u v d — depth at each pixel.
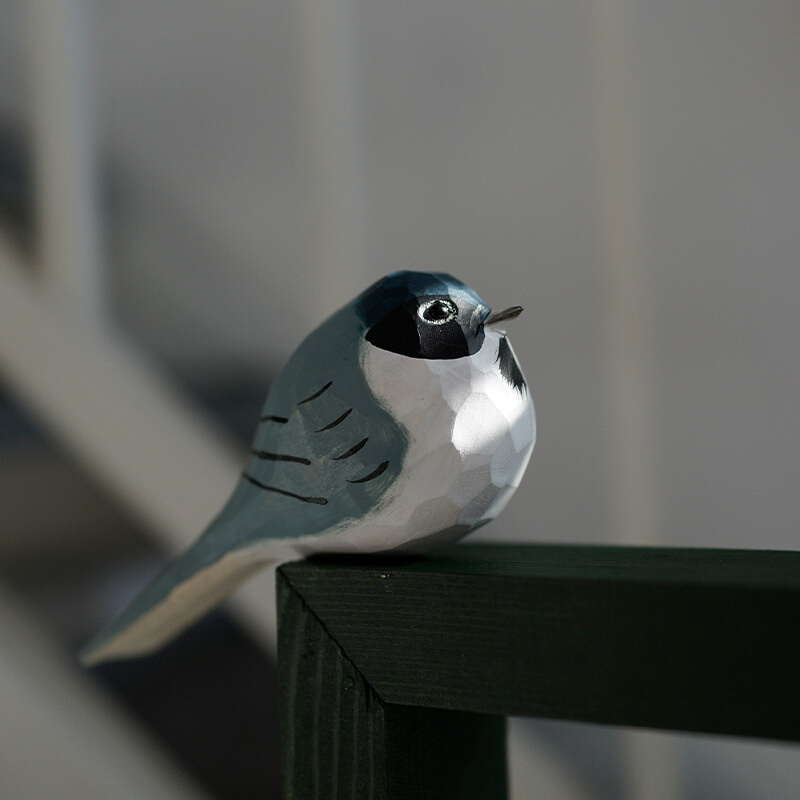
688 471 2.22
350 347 0.81
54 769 2.31
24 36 2.38
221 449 2.49
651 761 2.33
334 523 0.82
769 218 2.15
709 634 0.66
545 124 2.24
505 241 2.30
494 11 2.26
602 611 0.69
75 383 2.40
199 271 2.52
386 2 2.32
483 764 0.97
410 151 2.35
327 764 0.80
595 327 2.24
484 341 0.82
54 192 2.39
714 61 2.13
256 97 2.40
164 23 2.45
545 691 0.71
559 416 2.29
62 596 2.51
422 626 0.76
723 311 2.18
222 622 2.66
